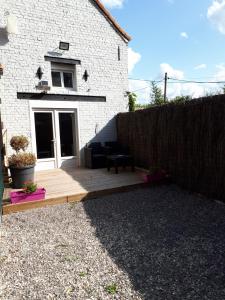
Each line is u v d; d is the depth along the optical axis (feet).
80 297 8.82
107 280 9.73
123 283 9.51
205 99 19.13
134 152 30.66
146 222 15.28
